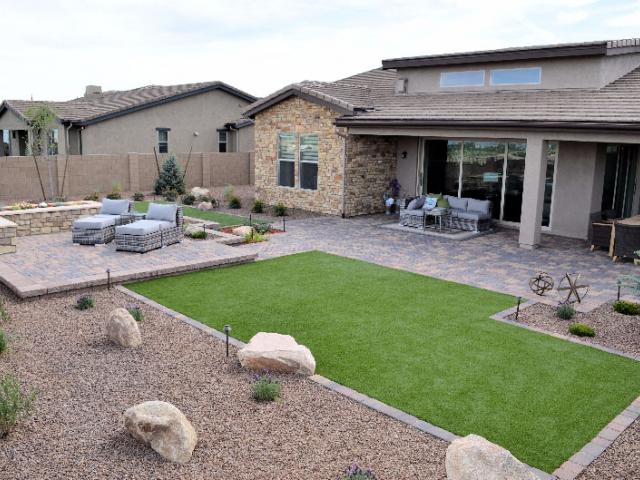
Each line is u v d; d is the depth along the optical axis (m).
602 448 5.76
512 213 18.08
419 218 17.69
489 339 8.65
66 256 12.58
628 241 13.50
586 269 13.09
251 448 5.57
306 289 11.05
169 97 29.75
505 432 6.02
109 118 27.62
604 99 14.96
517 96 17.16
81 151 27.27
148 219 14.19
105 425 5.91
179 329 8.78
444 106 17.78
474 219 17.05
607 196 17.25
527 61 17.44
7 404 5.65
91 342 8.14
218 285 11.20
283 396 6.66
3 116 32.25
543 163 14.69
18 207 15.55
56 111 27.75
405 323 9.27
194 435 5.55
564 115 14.12
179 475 5.12
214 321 9.20
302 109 20.47
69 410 6.20
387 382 7.12
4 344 7.58
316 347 8.21
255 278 11.76
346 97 19.77
